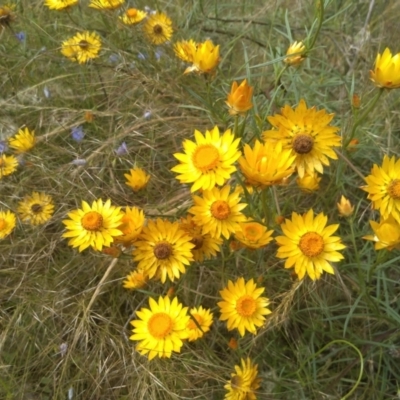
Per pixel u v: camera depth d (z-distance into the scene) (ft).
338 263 1.28
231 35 1.95
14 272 1.36
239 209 1.05
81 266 1.37
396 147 1.56
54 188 1.49
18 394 1.20
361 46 1.81
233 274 1.32
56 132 1.57
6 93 1.77
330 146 1.03
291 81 1.62
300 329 1.33
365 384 1.26
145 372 1.16
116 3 1.72
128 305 1.36
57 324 1.31
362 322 1.32
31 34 1.88
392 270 1.38
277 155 0.95
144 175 1.35
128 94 1.70
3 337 1.23
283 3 2.10
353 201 1.51
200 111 1.65
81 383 1.25
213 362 1.20
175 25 1.94
